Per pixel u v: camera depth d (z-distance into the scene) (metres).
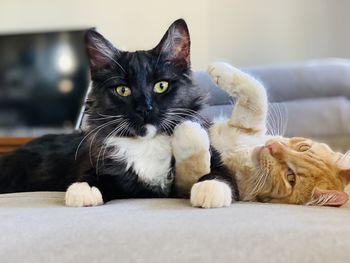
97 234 0.29
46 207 0.40
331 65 0.97
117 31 1.39
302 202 0.44
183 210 0.35
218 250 0.26
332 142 0.91
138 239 0.28
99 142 0.48
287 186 0.44
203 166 0.43
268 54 1.34
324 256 0.25
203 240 0.27
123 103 0.47
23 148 0.63
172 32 0.49
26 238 0.29
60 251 0.27
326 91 0.94
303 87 0.93
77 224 0.31
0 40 1.35
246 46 1.35
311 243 0.26
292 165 0.45
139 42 1.38
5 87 1.36
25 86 1.35
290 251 0.26
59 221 0.32
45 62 1.33
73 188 0.43
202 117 0.50
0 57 1.35
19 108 1.36
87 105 0.51
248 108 0.51
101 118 0.48
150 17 1.38
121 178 0.46
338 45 1.31
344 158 0.46
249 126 0.51
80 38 1.31
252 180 0.47
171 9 1.37
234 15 1.35
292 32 1.33
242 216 0.32
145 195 0.47
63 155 0.58
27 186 0.58
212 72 0.51
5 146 0.99
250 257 0.25
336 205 0.40
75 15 1.40
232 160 0.49
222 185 0.40
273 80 0.92
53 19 1.41
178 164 0.44
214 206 0.37
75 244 0.28
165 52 0.49
